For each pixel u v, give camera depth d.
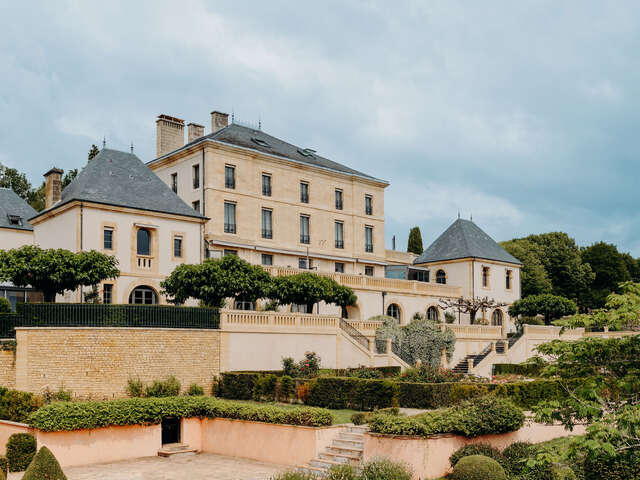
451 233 59.09
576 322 15.68
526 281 70.69
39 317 26.44
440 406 26.06
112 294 36.22
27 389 25.73
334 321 35.75
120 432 24.22
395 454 18.84
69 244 36.03
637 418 13.23
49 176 39.66
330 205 51.25
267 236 47.12
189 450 25.41
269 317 32.59
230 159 45.22
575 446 13.80
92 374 26.92
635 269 82.06
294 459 22.34
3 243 45.00
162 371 28.53
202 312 30.11
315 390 27.52
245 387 29.02
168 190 40.91
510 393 25.61
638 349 15.38
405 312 48.78
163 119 49.03
